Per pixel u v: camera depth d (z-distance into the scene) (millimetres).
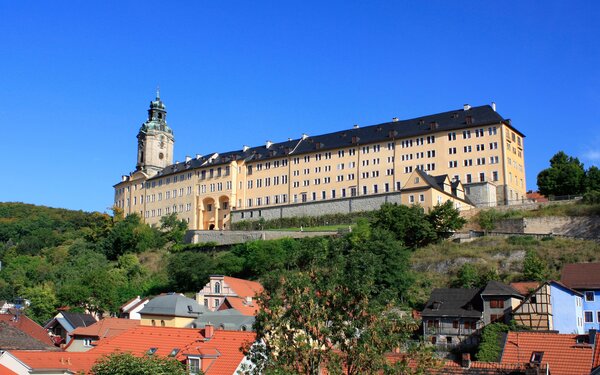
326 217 144875
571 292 77688
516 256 102812
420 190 130250
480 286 94312
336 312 37406
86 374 50000
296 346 36656
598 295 81062
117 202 197875
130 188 193750
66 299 116625
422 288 100000
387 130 154500
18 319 84875
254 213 159625
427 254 111125
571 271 86375
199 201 173750
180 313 84688
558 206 119812
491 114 141250
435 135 144375
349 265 43844
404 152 147500
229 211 167500
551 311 77875
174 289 122000
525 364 52344
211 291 102062
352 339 36812
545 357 55812
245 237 144625
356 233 113688
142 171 191000
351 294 37656
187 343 58469
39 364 53031
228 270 119125
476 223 124312
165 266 139375
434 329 84688
